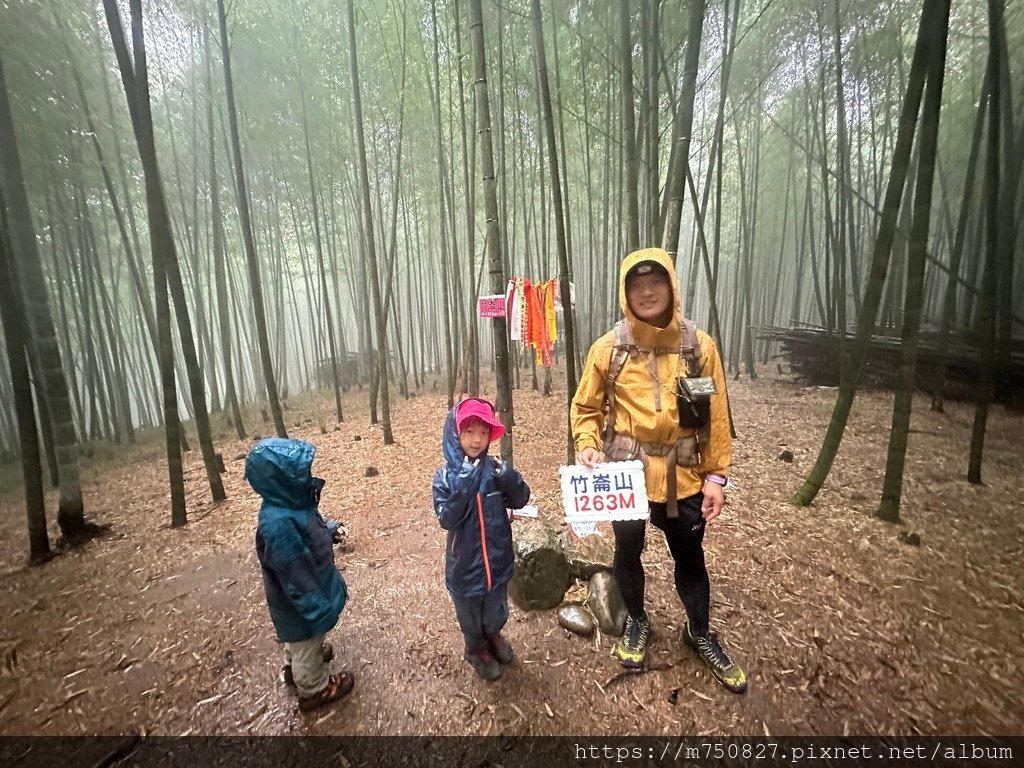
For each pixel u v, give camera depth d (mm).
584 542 2695
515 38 5977
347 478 4699
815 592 2348
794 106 7316
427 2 5758
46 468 5926
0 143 2922
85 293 7137
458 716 1803
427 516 3648
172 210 8227
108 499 4648
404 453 5422
